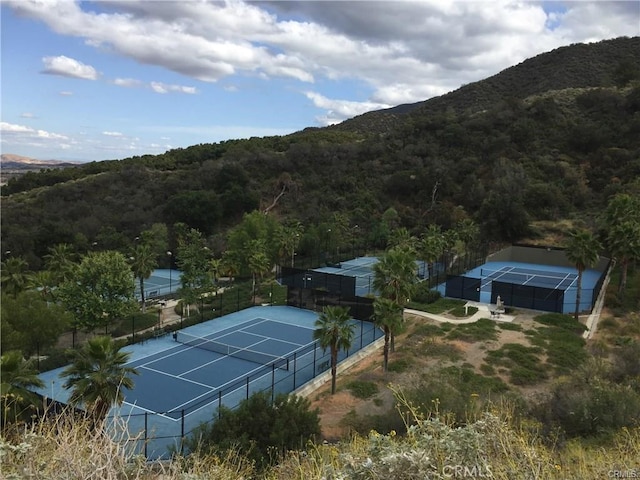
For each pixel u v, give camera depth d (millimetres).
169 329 42906
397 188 92062
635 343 30875
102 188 92500
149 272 52500
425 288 49781
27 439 5598
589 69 135250
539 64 152875
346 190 94812
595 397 17984
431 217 84125
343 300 47281
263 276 63906
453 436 5871
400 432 20156
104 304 40469
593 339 38094
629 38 150250
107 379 21156
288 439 19578
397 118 172625
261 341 40438
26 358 34562
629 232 45594
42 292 45781
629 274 52812
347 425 24500
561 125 96188
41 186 97562
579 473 6504
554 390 22594
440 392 21156
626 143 88188
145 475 6008
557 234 73625
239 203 90562
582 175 83812
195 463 6953
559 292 44094
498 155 92250
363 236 82812
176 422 25797
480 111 117062
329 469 5891
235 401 28766
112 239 77312
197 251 62594
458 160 95250
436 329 39781
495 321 41688
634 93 94938
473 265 66188
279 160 101312
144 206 89438
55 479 5152
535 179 84500
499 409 11672
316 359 36000
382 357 35844
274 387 30719
